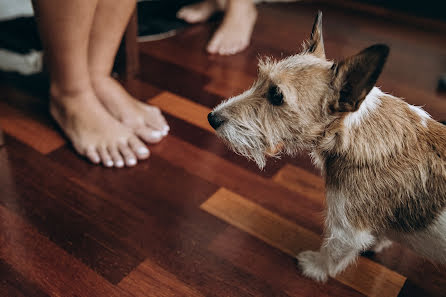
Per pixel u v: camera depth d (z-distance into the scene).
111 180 1.52
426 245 1.05
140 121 1.71
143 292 1.17
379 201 1.03
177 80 2.09
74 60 1.47
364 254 1.32
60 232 1.31
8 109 1.80
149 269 1.23
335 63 1.00
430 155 1.00
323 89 1.01
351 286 1.23
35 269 1.19
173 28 2.53
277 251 1.32
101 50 1.63
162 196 1.48
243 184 1.55
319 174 1.62
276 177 1.59
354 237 1.09
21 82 1.98
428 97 2.11
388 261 1.31
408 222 1.04
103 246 1.28
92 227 1.34
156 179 1.54
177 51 2.33
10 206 1.38
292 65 1.07
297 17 2.85
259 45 2.45
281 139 1.10
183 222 1.39
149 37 2.42
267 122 1.09
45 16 1.34
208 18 2.67
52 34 1.38
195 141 1.74
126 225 1.36
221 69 2.21
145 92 1.99
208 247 1.31
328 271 1.22
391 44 2.61
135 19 1.97
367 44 2.57
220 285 1.20
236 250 1.31
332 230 1.12
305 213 1.46
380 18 2.94
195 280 1.21
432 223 1.00
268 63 1.14
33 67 2.02
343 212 1.07
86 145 1.59
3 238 1.27
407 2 3.04
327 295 1.20
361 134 1.02
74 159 1.59
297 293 1.20
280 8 2.96
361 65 0.91
